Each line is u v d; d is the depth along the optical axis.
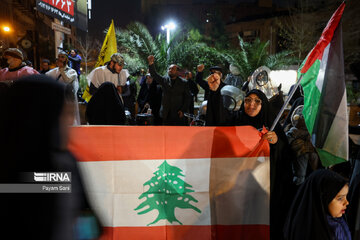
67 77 5.04
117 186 2.91
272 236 3.12
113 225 2.88
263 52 14.02
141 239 2.90
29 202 1.33
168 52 12.52
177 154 2.99
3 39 13.03
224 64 15.76
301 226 2.60
